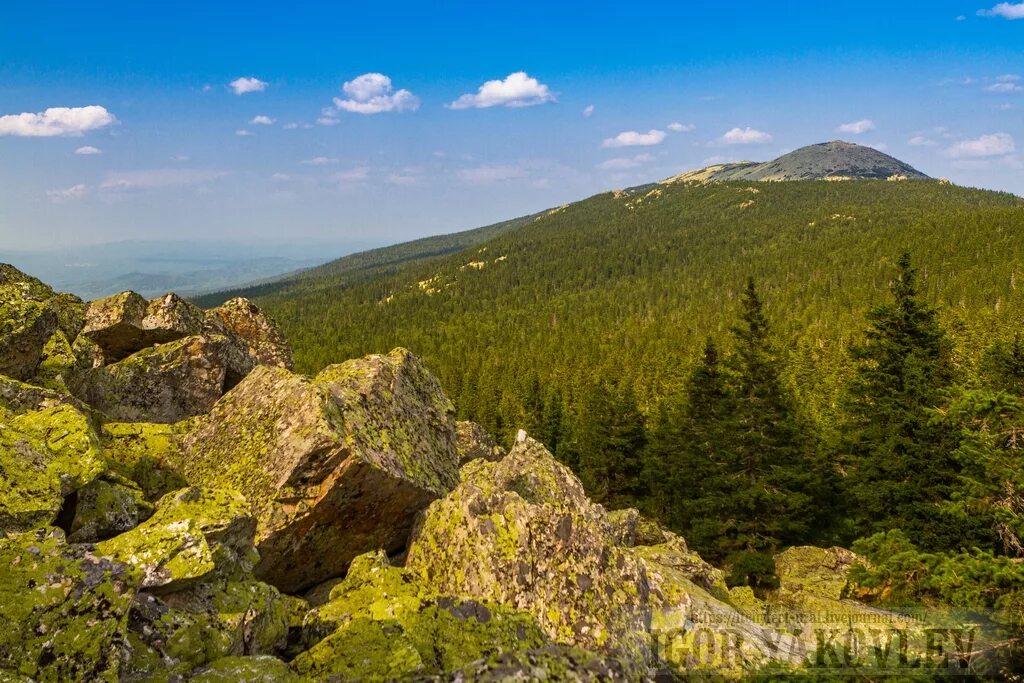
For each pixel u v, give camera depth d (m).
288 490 13.24
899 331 31.86
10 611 6.62
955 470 26.00
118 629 7.23
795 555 32.50
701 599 14.55
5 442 9.59
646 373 126.62
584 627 12.39
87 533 9.89
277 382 16.34
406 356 20.22
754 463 36.59
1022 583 13.53
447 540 14.30
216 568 9.62
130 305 21.45
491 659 8.83
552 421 68.06
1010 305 132.00
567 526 14.23
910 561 15.63
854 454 34.38
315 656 8.96
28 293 15.96
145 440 15.48
